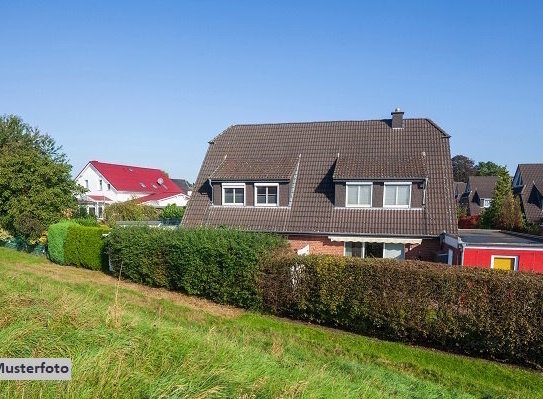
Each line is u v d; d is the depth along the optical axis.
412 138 21.59
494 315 9.44
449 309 9.91
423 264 11.01
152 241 16.16
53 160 28.98
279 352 7.91
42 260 23.06
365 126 23.12
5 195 25.62
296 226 19.61
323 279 11.66
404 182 18.67
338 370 7.56
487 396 7.57
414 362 9.25
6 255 23.39
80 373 4.19
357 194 19.47
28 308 5.81
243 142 24.52
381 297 10.73
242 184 21.17
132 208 41.22
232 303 13.89
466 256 15.16
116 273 18.62
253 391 4.38
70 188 28.53
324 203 20.14
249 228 20.08
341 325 11.67
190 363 4.79
